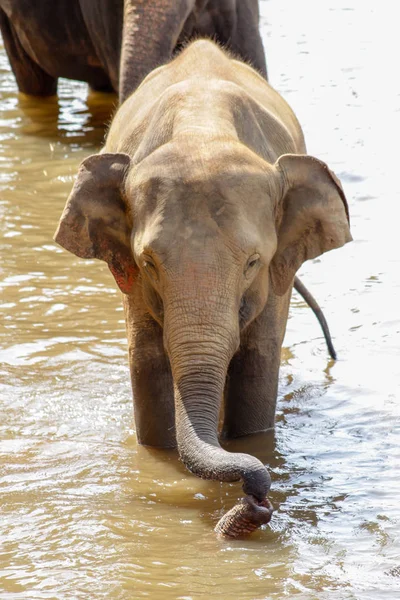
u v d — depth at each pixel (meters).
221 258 8.88
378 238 15.88
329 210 9.77
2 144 21.17
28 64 24.33
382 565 8.41
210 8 18.89
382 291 14.17
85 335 13.15
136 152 10.10
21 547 8.81
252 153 9.57
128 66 16.77
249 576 8.28
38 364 12.39
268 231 9.31
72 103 24.30
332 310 13.70
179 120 9.80
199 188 9.05
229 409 10.86
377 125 21.28
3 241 16.22
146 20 16.84
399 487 9.77
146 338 10.48
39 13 22.67
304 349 12.73
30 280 14.83
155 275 9.12
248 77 11.48
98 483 9.97
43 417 11.26
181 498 9.71
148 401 10.59
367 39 29.30
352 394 11.66
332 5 34.25
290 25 31.41
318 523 9.12
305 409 11.38
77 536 8.98
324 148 19.91
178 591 8.09
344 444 10.62
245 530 8.74
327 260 15.21
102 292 14.46
